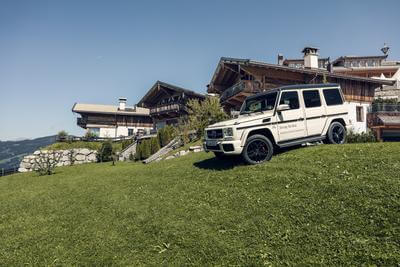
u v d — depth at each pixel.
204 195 6.06
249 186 5.89
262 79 23.67
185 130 20.95
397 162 5.46
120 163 24.56
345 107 8.96
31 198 10.41
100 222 5.98
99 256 4.40
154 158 19.70
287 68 23.08
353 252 3.27
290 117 7.80
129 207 6.48
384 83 26.81
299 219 4.18
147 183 8.69
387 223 3.61
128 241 4.73
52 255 4.76
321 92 8.61
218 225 4.54
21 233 6.20
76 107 46.72
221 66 25.33
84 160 30.00
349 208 4.16
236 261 3.54
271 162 7.21
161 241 4.44
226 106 31.34
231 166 7.88
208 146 8.11
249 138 7.23
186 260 3.79
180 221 4.99
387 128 24.05
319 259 3.28
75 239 5.31
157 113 40.66
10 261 4.75
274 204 4.82
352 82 26.45
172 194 6.71
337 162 6.20
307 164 6.51
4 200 10.92
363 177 5.07
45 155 28.50
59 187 12.09
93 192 9.33
